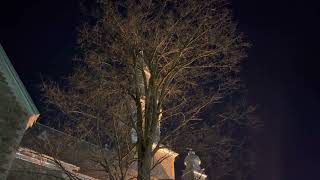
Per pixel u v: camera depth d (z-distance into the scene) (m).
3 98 17.20
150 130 12.62
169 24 13.85
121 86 13.69
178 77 14.11
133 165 21.86
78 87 14.05
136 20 13.82
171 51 13.70
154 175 27.31
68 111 13.91
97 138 13.88
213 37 13.90
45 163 19.86
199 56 13.75
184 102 13.98
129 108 13.72
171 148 13.30
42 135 17.84
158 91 13.63
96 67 14.01
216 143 14.05
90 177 21.48
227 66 14.27
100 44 14.11
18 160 19.55
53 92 14.25
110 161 13.92
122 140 13.77
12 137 16.69
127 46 13.62
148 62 13.45
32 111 17.52
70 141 16.44
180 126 13.51
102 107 13.84
